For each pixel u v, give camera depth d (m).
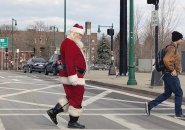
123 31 28.94
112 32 35.59
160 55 11.17
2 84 23.31
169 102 14.81
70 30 9.06
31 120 10.45
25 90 19.41
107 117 11.09
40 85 22.86
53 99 15.50
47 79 29.33
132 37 21.73
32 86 22.05
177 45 11.03
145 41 60.72
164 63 10.93
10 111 12.10
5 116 11.10
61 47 9.10
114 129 9.30
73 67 8.90
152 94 17.47
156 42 19.20
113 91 19.45
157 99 11.46
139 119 10.84
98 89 20.64
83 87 9.19
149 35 55.66
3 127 9.42
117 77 28.42
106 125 9.81
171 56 10.89
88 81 26.00
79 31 9.00
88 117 11.05
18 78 30.34
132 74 21.42
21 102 14.41
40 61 43.97
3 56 91.31
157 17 19.16
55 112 9.40
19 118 10.77
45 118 10.77
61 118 10.65
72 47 8.91
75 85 9.02
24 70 46.19
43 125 9.70
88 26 33.41
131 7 22.02
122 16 28.83
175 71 11.05
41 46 111.50
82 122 10.20
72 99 9.16
